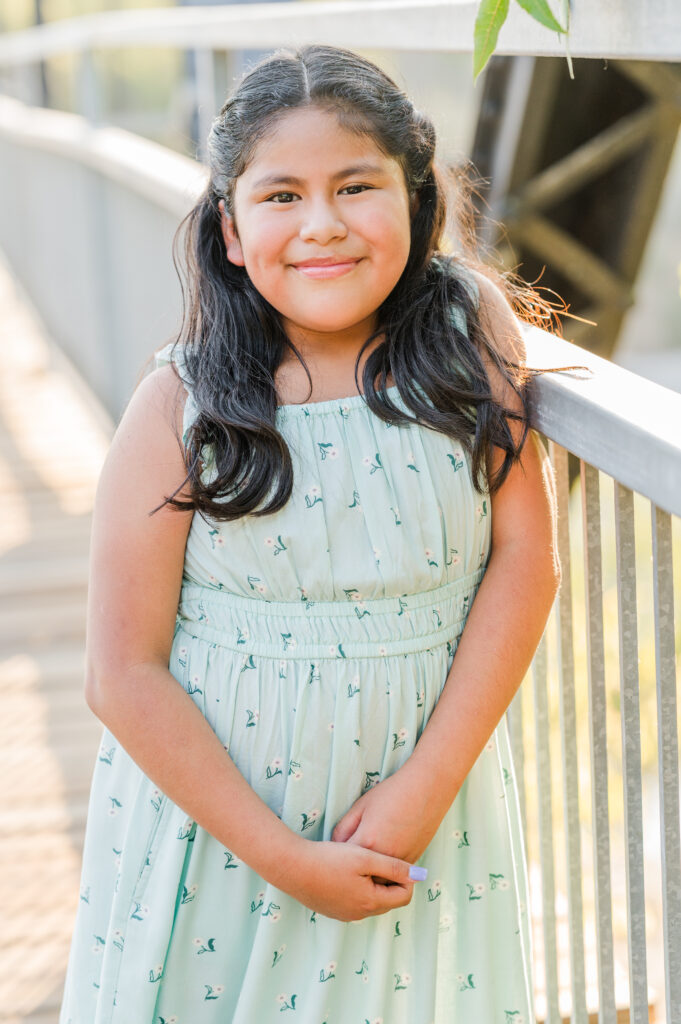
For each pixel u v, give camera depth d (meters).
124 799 1.47
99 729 3.04
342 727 1.34
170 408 1.35
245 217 1.31
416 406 1.35
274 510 1.29
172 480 1.33
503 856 1.46
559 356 1.37
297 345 1.40
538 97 2.84
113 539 1.33
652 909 2.63
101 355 5.32
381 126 1.29
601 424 1.14
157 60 6.47
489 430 1.36
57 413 5.68
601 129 2.92
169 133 6.40
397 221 1.30
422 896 1.41
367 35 2.22
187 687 1.38
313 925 1.38
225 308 1.39
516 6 1.57
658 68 2.76
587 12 1.39
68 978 1.53
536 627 1.40
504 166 3.01
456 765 1.34
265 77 1.31
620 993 2.10
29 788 2.78
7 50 7.79
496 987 1.47
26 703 3.19
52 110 6.47
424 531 1.35
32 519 4.48
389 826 1.31
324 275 1.29
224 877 1.38
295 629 1.34
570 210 3.11
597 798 1.39
